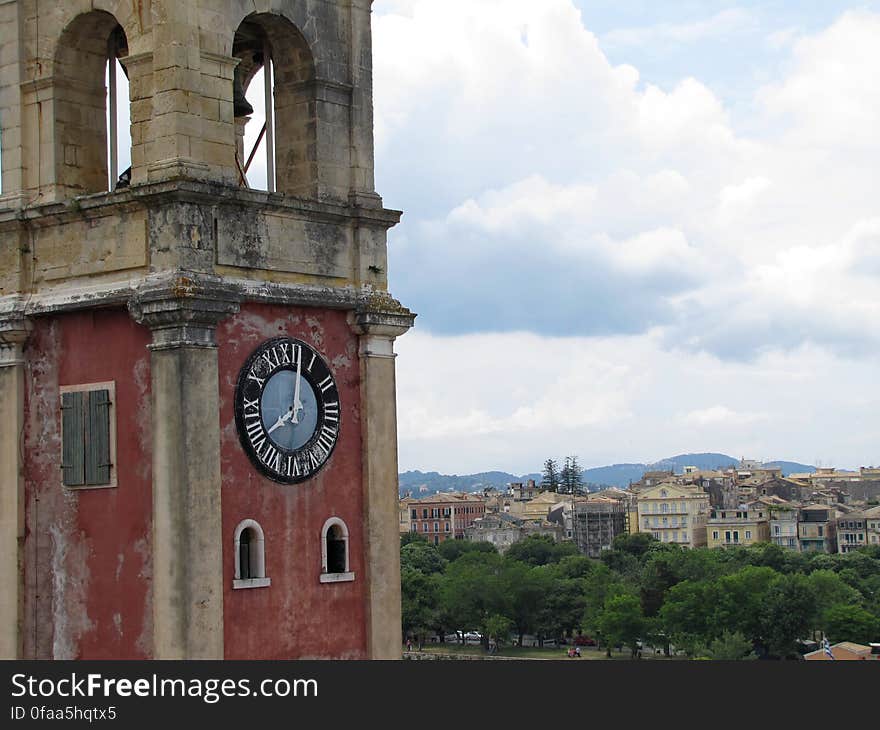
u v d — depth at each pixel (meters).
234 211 28.97
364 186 31.64
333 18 31.55
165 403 27.61
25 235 30.33
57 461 29.64
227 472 28.38
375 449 31.17
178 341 27.55
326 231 30.92
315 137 31.08
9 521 29.88
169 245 28.02
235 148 30.69
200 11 28.64
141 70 28.77
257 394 28.98
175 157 28.11
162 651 27.50
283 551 29.31
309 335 30.34
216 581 27.69
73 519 29.27
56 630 29.31
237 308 28.53
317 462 30.06
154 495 27.70
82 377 29.38
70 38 30.38
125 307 28.67
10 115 30.73
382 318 31.30
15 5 30.72
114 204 28.69
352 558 30.72
